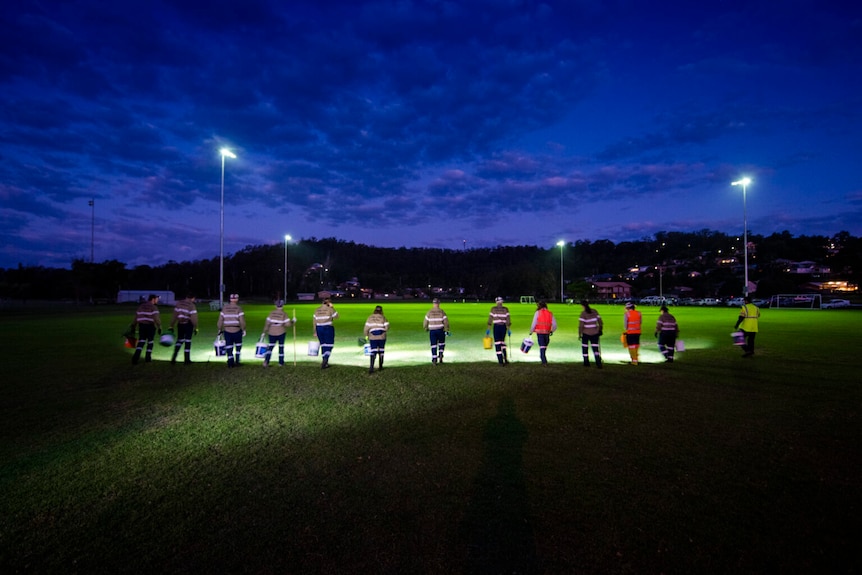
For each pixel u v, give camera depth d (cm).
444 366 1145
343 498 419
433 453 531
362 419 672
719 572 312
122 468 492
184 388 886
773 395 823
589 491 431
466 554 332
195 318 1173
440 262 19862
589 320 1127
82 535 361
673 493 427
